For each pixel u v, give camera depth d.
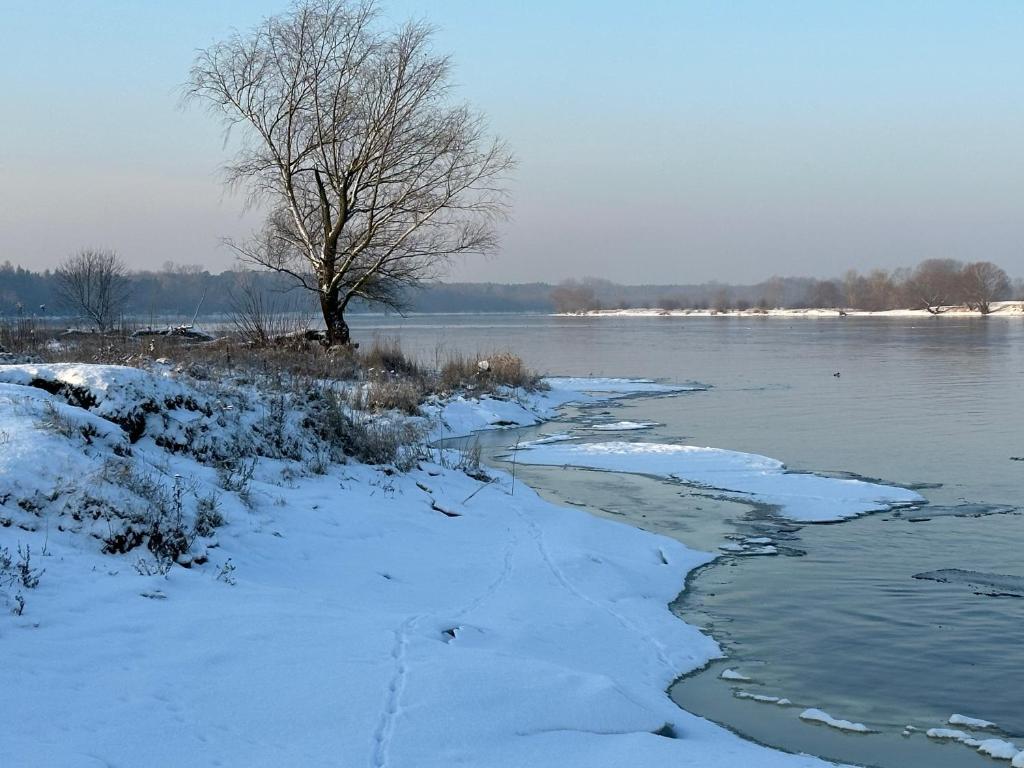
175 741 5.70
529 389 33.56
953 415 28.69
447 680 6.88
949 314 177.25
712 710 8.16
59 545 8.91
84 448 10.48
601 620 9.86
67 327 29.77
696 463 20.31
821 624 10.41
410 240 32.56
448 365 32.78
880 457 21.27
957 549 13.46
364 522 12.34
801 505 16.31
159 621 7.55
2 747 5.35
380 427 17.88
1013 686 8.70
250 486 12.34
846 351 63.69
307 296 33.03
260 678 6.70
